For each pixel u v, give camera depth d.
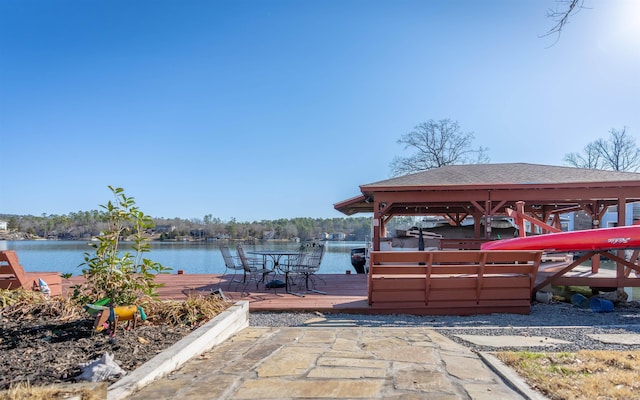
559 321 5.42
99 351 2.96
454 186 8.96
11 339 3.22
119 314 3.38
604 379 2.65
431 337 4.09
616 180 8.55
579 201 10.59
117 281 3.76
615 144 31.42
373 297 5.89
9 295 4.33
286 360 3.16
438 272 5.75
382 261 5.68
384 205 10.02
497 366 2.96
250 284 8.62
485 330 4.49
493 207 9.18
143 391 2.41
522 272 5.86
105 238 3.74
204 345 3.42
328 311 5.94
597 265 8.31
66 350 2.97
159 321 3.89
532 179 9.30
